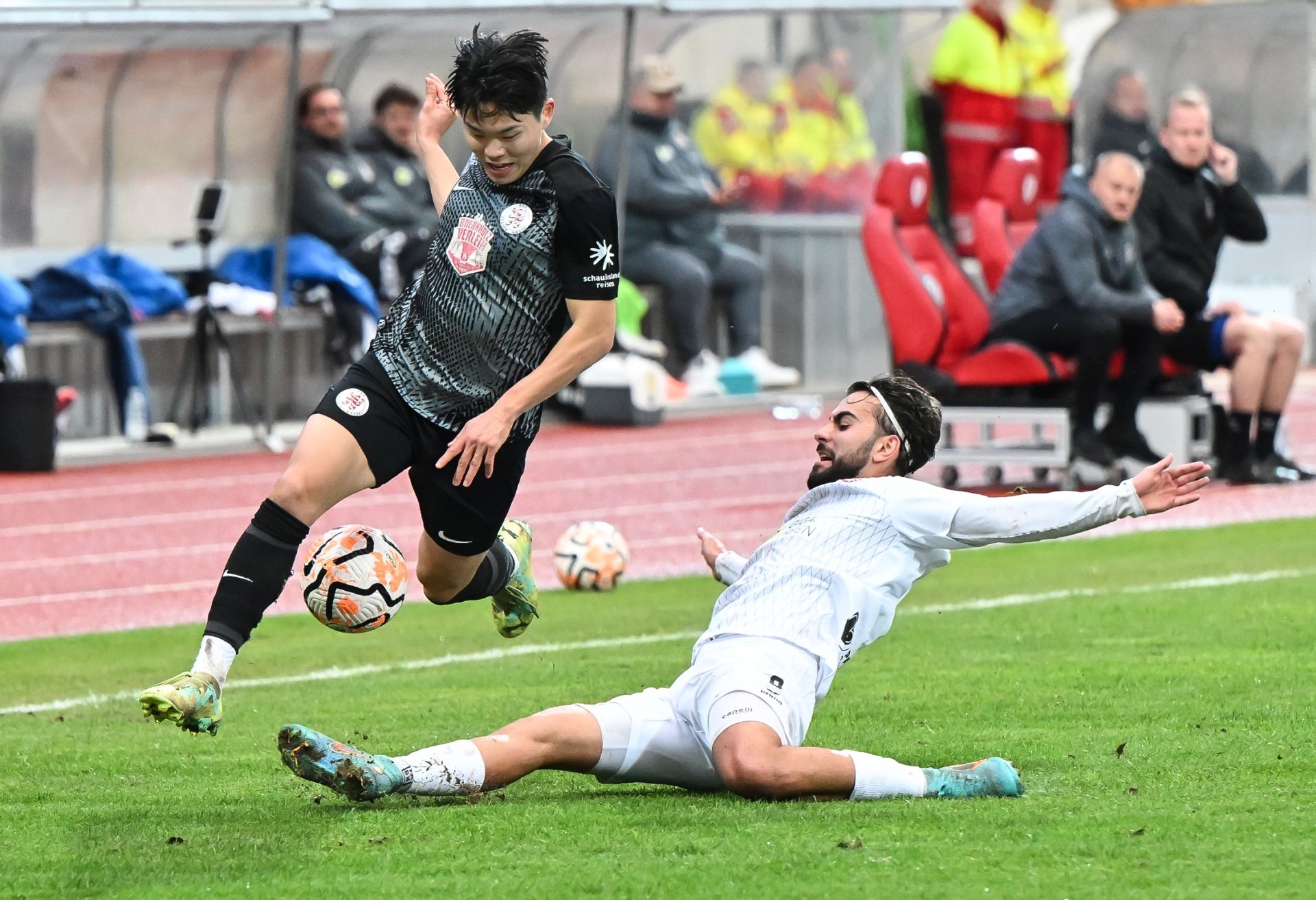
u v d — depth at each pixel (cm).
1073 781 1773
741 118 6494
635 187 6188
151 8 4975
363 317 5747
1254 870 1432
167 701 1636
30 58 5153
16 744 2156
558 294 1856
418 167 5962
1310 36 6462
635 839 1555
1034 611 2991
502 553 2069
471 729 2153
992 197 4875
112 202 5541
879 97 6425
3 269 5328
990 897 1368
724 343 6575
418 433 1862
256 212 5681
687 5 5719
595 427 6047
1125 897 1362
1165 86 6581
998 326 4516
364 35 5675
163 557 3959
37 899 1434
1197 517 4159
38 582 3684
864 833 1551
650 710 1722
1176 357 4650
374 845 1558
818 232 6575
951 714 2158
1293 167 6662
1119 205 4372
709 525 4256
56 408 5128
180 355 5772
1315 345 7675
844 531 1758
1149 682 2328
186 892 1438
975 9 6325
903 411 1809
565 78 6062
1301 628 2741
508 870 1472
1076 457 4438
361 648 2875
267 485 4956
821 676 1728
